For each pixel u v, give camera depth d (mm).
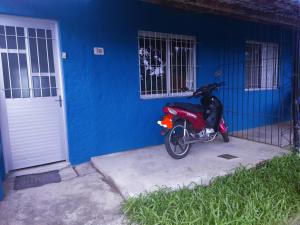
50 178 3789
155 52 5016
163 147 4965
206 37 5531
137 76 4773
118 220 2775
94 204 3084
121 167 3938
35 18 3826
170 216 2652
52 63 4094
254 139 5441
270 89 6863
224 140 5207
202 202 2826
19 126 3910
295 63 4438
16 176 3830
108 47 4402
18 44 3828
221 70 5547
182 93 5414
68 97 4121
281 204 2857
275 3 4129
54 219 2809
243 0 3912
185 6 4520
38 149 4098
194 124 4426
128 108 4730
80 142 4309
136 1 4559
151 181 3428
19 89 3896
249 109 6461
